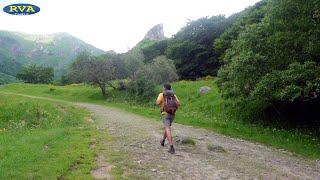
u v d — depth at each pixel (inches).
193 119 1027.3
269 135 823.7
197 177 409.7
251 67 875.4
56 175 361.4
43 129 761.0
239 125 933.2
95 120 968.3
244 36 943.0
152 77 1988.2
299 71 774.5
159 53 3993.6
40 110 1022.4
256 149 654.5
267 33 906.7
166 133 525.3
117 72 2193.7
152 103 1630.2
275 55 869.8
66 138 581.0
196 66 3127.5
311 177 476.4
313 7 855.7
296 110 984.9
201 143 631.2
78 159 436.1
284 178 449.1
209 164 476.4
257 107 1058.7
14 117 938.1
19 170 370.3
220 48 2743.6
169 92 535.8
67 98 2198.6
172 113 530.9
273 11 910.4
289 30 873.5
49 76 4977.9
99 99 2090.3
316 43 810.8
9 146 496.4
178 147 570.6
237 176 430.6
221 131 840.9
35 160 414.0
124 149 526.0
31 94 2474.2
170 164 456.8
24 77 4825.3
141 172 409.7
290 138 805.9
